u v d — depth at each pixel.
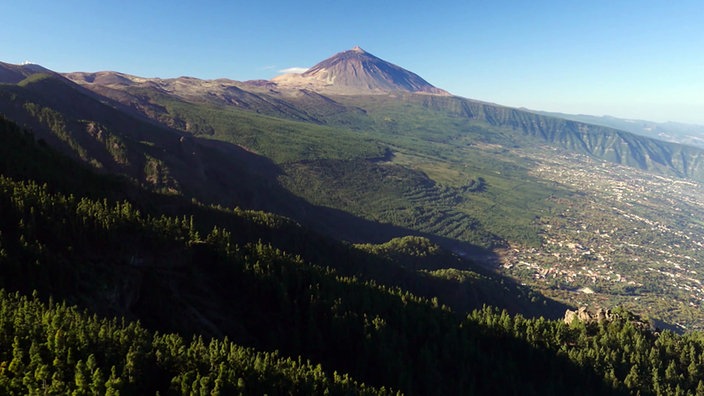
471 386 111.12
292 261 129.75
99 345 68.19
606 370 122.88
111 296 88.62
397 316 121.50
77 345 66.19
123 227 100.56
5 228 87.06
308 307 113.50
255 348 99.81
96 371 61.91
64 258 88.06
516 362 125.12
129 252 98.81
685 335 140.50
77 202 105.38
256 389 73.56
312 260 175.62
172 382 67.88
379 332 110.81
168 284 101.50
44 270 80.88
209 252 115.62
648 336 138.75
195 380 68.19
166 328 93.25
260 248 127.75
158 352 70.81
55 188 112.06
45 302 77.38
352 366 105.44
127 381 64.38
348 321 111.69
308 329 107.69
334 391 81.38
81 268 88.50
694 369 122.94
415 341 118.25
